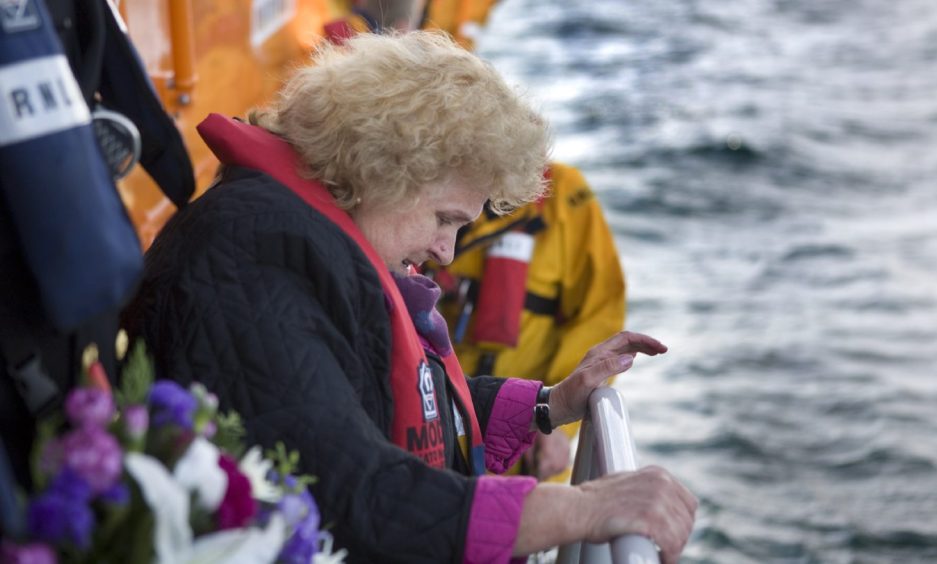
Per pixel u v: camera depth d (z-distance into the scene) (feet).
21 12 7.49
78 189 7.54
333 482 8.98
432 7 25.80
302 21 24.48
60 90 7.61
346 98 10.02
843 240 70.54
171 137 9.62
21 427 8.36
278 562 7.72
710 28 135.23
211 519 7.34
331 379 9.33
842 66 122.21
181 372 9.33
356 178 10.01
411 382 10.34
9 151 7.38
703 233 71.10
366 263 10.02
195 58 17.93
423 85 9.98
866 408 47.78
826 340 54.95
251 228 9.64
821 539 38.01
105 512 6.93
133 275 7.77
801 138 92.94
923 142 94.68
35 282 7.61
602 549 9.77
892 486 41.78
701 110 99.86
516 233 20.11
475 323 20.11
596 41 125.49
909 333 56.49
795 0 153.89
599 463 10.15
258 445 9.09
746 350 53.06
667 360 51.06
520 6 139.13
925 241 70.95
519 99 10.47
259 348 9.26
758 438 44.37
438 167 10.02
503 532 8.85
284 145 10.36
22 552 6.22
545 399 12.69
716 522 38.19
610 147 88.43
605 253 20.49
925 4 156.25
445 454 11.16
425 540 8.91
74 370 8.62
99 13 8.84
